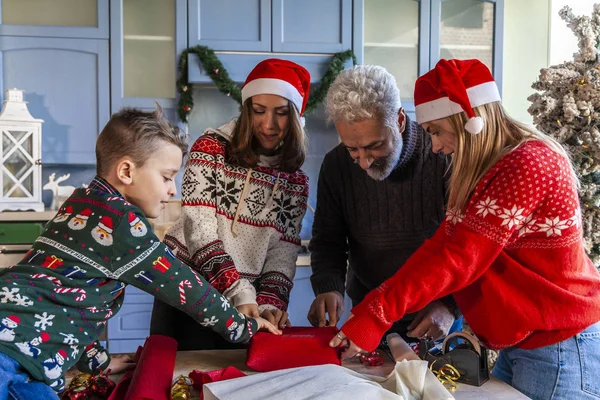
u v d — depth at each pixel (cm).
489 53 349
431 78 129
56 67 329
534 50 371
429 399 107
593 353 125
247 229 165
